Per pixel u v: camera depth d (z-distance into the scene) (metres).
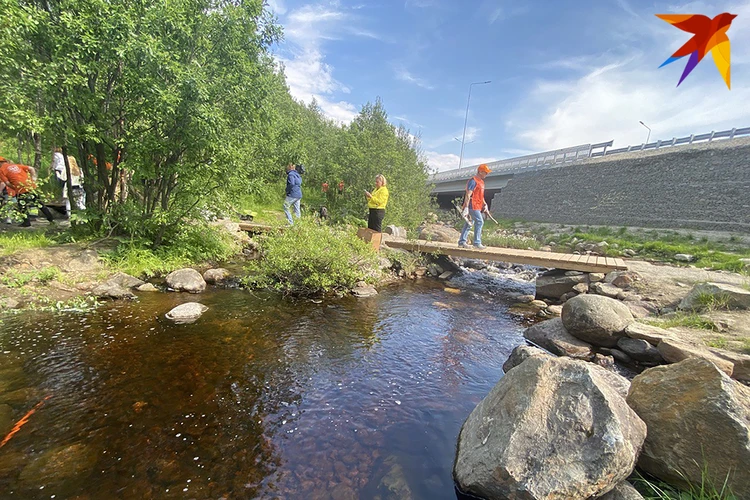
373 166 16.25
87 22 5.80
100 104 6.58
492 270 11.44
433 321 5.89
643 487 2.29
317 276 6.63
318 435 2.87
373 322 5.57
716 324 4.49
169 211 7.27
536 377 2.51
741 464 2.06
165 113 6.32
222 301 5.86
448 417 3.21
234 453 2.60
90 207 7.10
